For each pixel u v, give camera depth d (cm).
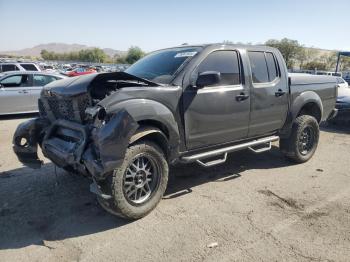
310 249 327
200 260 311
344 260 311
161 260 311
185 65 423
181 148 421
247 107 483
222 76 455
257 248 329
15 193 462
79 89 375
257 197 449
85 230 366
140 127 372
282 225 373
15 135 460
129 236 353
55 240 347
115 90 382
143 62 500
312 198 447
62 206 423
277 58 538
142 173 382
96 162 340
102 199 359
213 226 371
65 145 391
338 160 621
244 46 494
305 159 593
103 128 338
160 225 374
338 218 390
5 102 1062
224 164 586
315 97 589
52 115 445
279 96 530
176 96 401
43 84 1129
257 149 525
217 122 449
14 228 371
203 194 458
